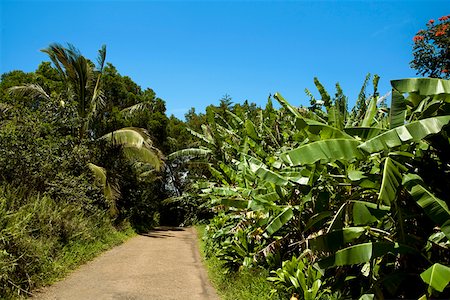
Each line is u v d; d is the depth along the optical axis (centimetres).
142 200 2180
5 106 1312
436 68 1021
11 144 983
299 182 516
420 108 458
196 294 729
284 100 524
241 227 890
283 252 782
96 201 1471
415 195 392
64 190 1091
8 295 595
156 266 991
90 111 1641
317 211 548
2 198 773
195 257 1208
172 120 3391
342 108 760
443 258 475
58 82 2123
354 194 494
